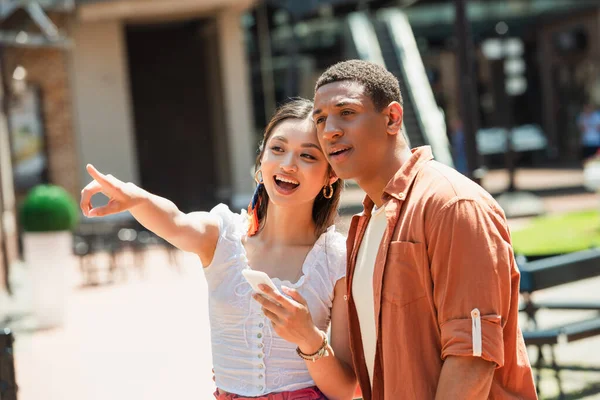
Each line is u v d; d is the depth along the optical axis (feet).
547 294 30.76
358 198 67.31
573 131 112.68
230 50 70.13
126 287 41.22
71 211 33.63
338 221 10.91
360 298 9.11
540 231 40.93
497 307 7.78
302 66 96.58
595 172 48.83
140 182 78.79
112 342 28.81
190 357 25.84
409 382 8.18
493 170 105.40
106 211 9.06
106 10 62.39
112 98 66.33
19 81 52.11
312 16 81.82
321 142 8.75
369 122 8.43
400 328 8.23
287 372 9.90
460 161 74.95
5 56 61.62
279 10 82.53
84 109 65.72
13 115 62.90
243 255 10.08
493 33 106.83
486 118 117.29
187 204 77.61
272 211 10.44
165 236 9.67
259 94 83.30
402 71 75.66
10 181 50.01
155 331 30.04
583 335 17.01
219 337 10.11
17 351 28.53
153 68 79.15
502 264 7.85
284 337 8.94
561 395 18.60
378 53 76.74
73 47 65.16
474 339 7.68
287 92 86.89
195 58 79.77
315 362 9.38
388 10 84.02
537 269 18.99
